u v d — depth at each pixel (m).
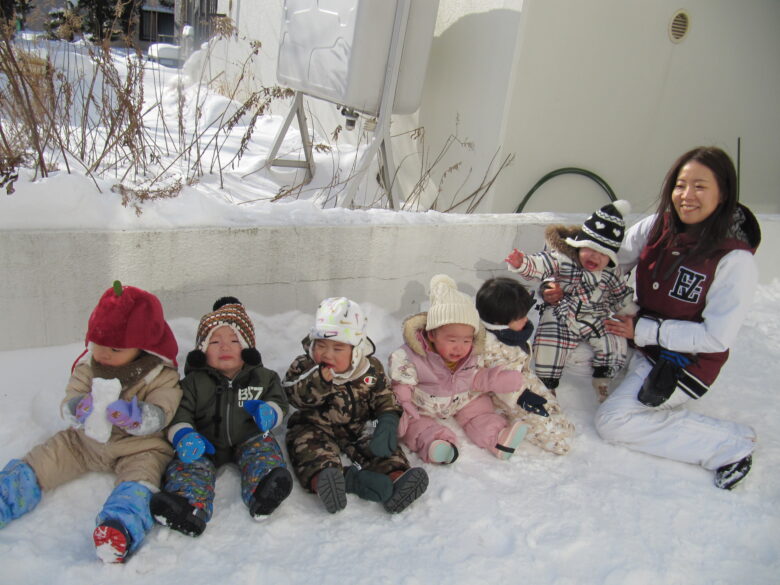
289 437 2.64
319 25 4.34
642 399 2.96
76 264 2.83
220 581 2.03
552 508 2.55
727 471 2.77
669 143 5.26
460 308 2.76
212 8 8.69
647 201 5.34
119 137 3.62
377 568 2.16
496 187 4.58
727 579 2.29
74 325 2.92
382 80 4.20
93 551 2.11
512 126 4.49
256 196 4.27
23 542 2.06
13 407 2.61
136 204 2.99
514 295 2.90
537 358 3.28
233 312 2.61
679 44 4.95
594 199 5.10
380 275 3.55
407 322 2.88
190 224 3.06
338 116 6.05
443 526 2.40
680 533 2.49
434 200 5.05
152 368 2.43
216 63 8.32
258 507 2.24
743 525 2.55
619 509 2.59
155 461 2.34
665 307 3.09
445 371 2.87
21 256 2.72
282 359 3.20
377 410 2.75
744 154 5.70
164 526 2.20
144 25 10.92
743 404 3.38
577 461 2.88
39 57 3.69
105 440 2.26
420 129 5.19
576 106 4.70
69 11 4.25
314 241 3.29
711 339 2.90
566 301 3.27
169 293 3.05
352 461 2.67
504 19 4.38
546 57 4.45
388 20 4.05
